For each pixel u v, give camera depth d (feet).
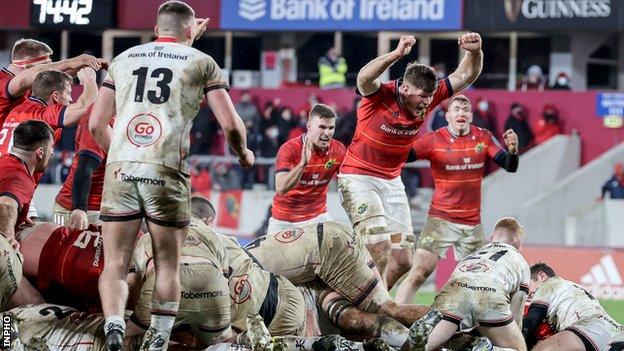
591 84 106.52
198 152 95.66
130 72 32.09
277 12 99.76
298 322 38.32
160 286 32.35
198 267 34.68
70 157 91.50
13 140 37.93
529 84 100.42
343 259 38.88
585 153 96.32
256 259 38.78
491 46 107.76
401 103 43.78
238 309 37.27
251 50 108.27
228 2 100.17
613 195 91.66
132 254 32.73
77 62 42.24
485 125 94.43
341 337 35.96
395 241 46.03
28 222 37.83
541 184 95.09
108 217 31.96
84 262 36.17
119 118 31.91
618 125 95.76
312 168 48.39
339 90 94.79
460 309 37.35
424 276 53.42
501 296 37.78
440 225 52.90
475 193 52.85
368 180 45.37
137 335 35.04
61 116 41.24
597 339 39.96
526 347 39.86
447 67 107.96
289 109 93.56
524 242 93.97
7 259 34.96
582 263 82.33
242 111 94.48
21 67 45.62
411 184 92.73
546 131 95.61
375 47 107.65
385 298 39.19
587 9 94.63
